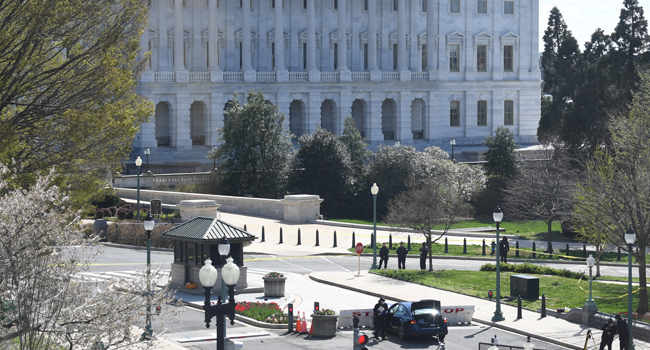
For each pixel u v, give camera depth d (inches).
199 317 1346.0
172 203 2847.0
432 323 1254.3
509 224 3149.6
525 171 3078.2
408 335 1251.2
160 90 3917.3
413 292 1609.3
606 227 1659.7
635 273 2057.1
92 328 786.8
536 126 4955.7
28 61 1263.5
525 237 2758.4
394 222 2276.1
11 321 765.9
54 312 764.6
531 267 1887.3
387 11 4571.9
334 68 4475.9
